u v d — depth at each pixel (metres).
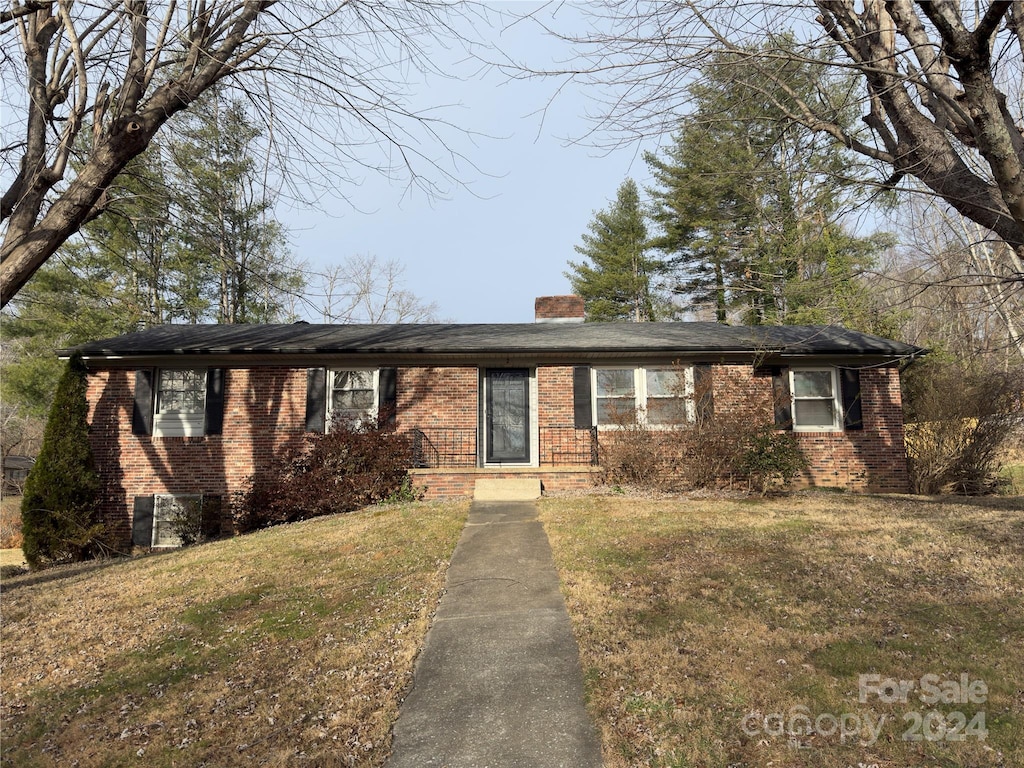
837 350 13.78
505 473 13.27
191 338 14.96
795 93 6.88
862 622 5.39
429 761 3.80
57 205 6.98
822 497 12.34
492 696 4.54
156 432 14.12
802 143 7.65
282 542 9.75
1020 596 5.71
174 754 4.05
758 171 7.46
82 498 12.73
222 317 25.84
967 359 13.58
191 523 13.44
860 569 6.86
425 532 9.69
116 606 7.27
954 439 13.73
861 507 10.90
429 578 7.39
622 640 5.32
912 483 14.13
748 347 13.78
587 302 34.47
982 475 13.80
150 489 13.87
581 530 9.31
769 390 14.08
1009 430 13.67
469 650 5.34
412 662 5.18
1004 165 4.88
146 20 7.62
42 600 7.79
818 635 5.16
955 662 4.55
